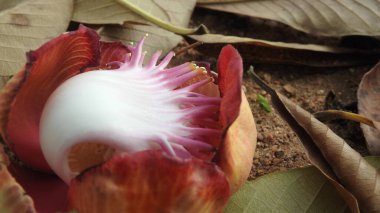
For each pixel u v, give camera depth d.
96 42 0.11
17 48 0.14
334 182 0.12
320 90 0.16
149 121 0.10
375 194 0.12
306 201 0.12
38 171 0.12
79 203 0.10
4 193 0.09
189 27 0.18
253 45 0.16
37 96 0.11
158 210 0.09
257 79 0.13
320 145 0.12
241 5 0.17
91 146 0.10
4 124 0.11
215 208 0.10
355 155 0.12
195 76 0.11
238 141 0.10
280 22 0.18
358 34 0.16
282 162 0.14
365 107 0.14
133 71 0.11
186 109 0.11
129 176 0.09
